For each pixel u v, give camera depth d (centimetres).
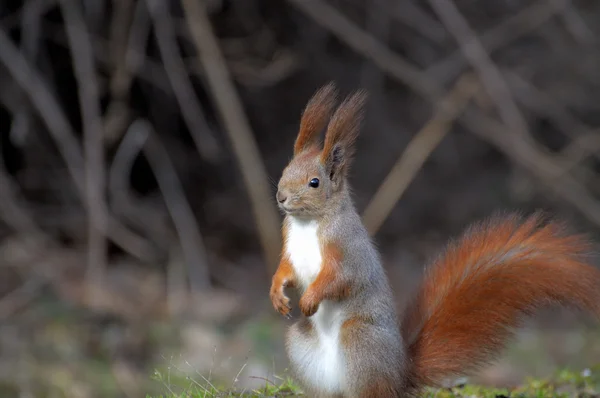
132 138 1512
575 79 1767
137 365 1263
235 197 1717
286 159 1712
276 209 1449
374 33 1670
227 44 1535
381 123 1769
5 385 1184
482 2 1717
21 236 1517
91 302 1388
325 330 613
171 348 1303
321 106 635
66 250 1536
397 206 1786
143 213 1597
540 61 1767
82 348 1280
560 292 638
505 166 1827
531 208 1720
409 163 1466
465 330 642
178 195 1617
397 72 1491
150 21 1525
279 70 1533
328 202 603
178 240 1602
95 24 1465
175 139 1677
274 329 1374
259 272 1608
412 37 1723
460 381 784
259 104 1717
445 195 1798
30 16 1442
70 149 1423
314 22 1678
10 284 1409
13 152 1580
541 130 1795
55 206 1592
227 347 1311
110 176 1563
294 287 630
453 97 1469
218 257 1638
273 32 1647
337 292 595
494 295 644
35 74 1448
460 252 666
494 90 1453
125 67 1423
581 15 1783
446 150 1823
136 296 1445
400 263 1659
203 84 1577
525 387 814
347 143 612
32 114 1538
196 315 1420
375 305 607
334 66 1738
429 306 654
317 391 625
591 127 1769
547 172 1504
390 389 601
